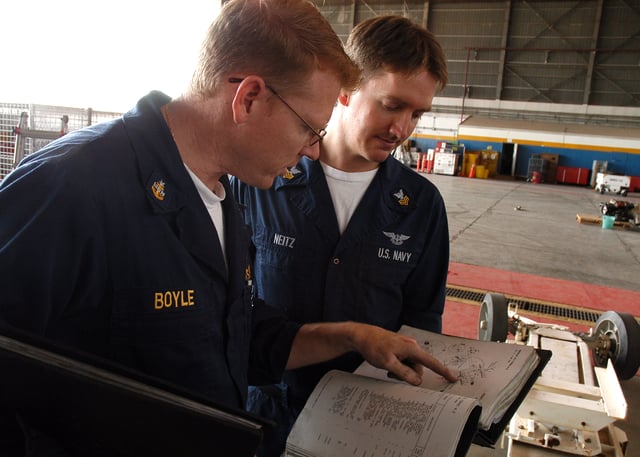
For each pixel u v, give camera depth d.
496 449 1.99
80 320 0.66
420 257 1.21
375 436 0.73
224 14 0.67
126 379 0.49
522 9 14.20
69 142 0.64
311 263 1.15
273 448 1.17
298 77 0.66
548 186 13.04
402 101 1.00
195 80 0.70
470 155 14.30
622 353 2.38
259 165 0.73
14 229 0.57
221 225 0.82
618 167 13.50
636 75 13.80
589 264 5.09
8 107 3.90
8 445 0.50
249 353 0.96
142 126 0.69
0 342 0.44
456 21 14.79
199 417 0.50
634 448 2.12
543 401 1.64
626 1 13.36
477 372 0.87
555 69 14.38
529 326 2.54
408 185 1.19
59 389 0.46
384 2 15.11
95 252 0.62
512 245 5.75
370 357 0.87
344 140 1.12
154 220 0.68
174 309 0.70
